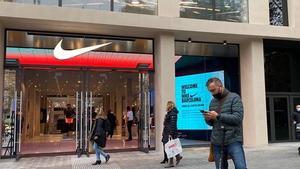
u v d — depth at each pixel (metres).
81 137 12.76
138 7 13.66
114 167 9.98
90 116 13.08
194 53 15.51
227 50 16.08
